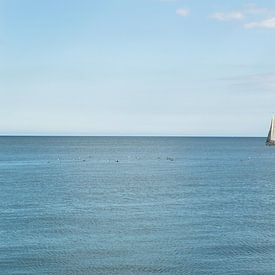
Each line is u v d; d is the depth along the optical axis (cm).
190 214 6047
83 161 16862
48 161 16675
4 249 4328
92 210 6325
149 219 5700
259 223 5491
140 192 8225
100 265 3900
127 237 4794
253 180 10319
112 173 12044
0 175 11394
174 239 4706
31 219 5675
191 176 11238
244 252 4272
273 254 4225
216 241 4647
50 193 8050
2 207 6550
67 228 5178
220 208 6519
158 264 3934
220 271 3778
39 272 3734
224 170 13075
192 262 3988
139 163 15938
